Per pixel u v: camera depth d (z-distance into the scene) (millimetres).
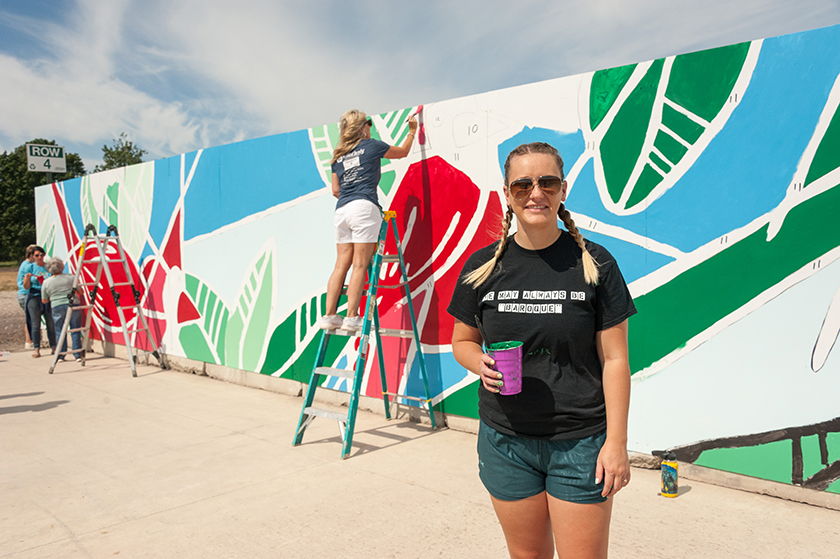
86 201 9656
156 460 4523
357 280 4727
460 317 1967
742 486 3697
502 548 3037
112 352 9297
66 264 10297
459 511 3490
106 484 4055
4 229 48938
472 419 4996
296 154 6312
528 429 1771
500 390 1764
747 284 3662
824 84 3385
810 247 3455
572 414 1721
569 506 1729
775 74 3539
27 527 3412
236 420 5605
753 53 3607
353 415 4535
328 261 6062
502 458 1852
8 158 49812
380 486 3902
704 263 3809
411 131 5098
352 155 4828
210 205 7355
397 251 5293
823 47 3385
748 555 2891
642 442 4078
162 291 8203
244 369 7086
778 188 3543
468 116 4910
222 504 3678
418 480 3990
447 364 5152
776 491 3584
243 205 6930
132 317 8781
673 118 3902
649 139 4000
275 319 6656
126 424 5520
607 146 4176
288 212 6430
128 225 8742
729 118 3699
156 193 8188
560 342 1728
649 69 3984
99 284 9523
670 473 3582
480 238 4875
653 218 3998
